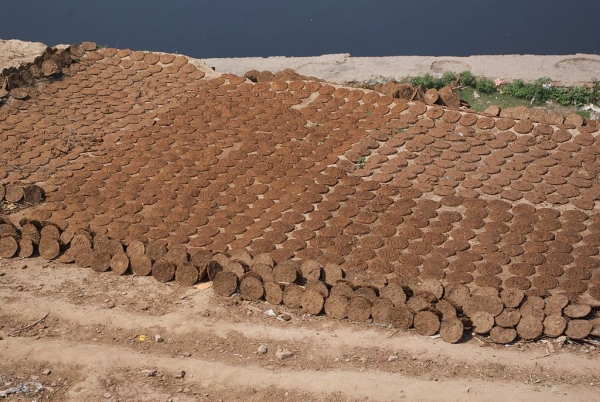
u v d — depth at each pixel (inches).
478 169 578.2
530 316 440.8
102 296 482.0
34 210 583.8
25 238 531.8
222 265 498.0
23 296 481.1
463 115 623.5
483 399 384.8
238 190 584.7
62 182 609.6
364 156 603.8
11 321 457.4
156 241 535.8
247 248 526.6
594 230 517.3
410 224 534.6
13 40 819.4
